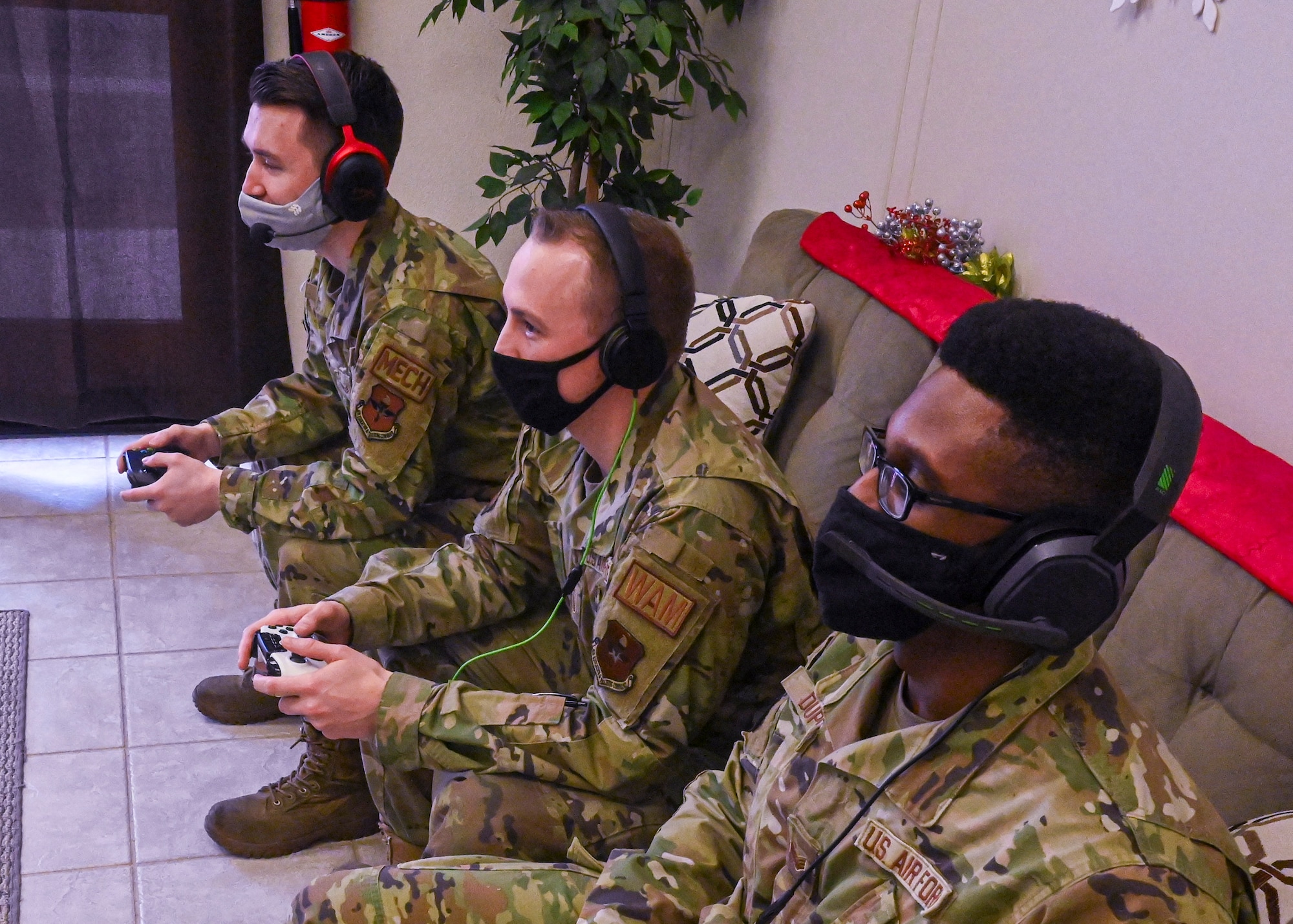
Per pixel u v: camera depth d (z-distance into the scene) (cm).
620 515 134
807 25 261
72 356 314
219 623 247
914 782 84
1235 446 130
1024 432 76
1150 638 121
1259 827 94
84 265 311
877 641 99
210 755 205
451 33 326
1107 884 73
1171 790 78
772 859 95
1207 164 154
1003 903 77
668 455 131
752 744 110
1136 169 166
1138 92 165
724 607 127
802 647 139
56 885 172
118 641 237
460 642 165
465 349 188
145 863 178
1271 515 117
